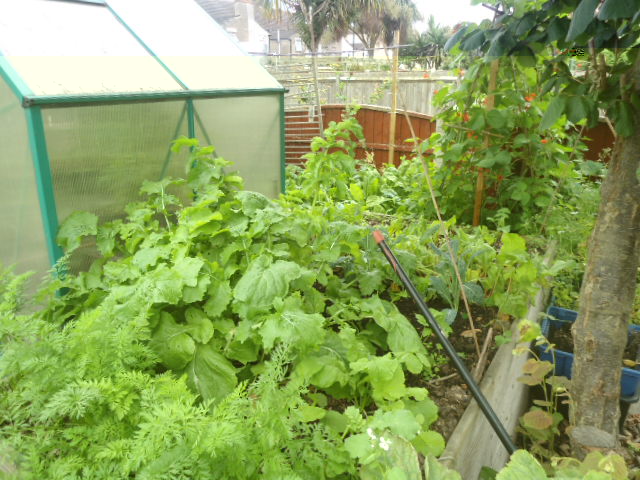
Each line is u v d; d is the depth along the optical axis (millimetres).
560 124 4371
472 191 4859
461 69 4809
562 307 4289
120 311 1940
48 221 2795
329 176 4305
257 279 2186
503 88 4453
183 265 2260
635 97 2014
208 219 2639
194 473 1168
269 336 1922
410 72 10969
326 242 2861
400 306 2990
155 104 3340
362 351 2105
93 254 3119
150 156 3414
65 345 1645
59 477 1246
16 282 2182
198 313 2301
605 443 2098
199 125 3736
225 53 4402
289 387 1561
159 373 2125
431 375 2385
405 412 1546
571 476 1569
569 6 1960
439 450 1737
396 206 5844
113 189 3201
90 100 2850
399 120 8617
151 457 1164
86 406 1409
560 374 3580
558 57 2453
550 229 4352
